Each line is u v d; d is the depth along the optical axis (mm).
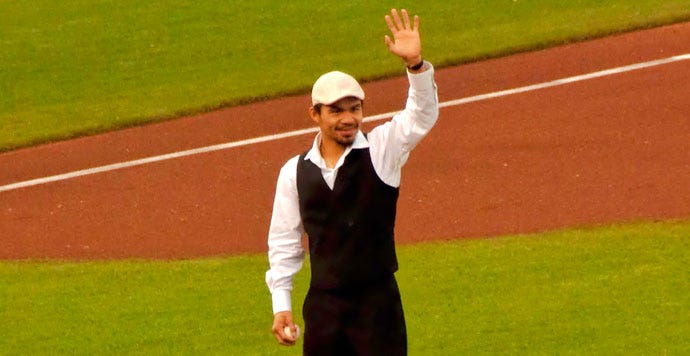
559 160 45562
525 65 57125
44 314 35375
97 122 58062
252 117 56062
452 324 31984
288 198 22578
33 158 54250
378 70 59750
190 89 61344
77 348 32594
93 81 64562
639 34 58688
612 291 32938
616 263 34875
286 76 61188
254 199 45875
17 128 58719
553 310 32156
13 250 43281
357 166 21938
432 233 40406
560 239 37500
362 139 22156
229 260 39250
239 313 34250
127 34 71125
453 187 44312
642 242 36281
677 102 49750
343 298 22578
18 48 70938
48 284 38250
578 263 35188
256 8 72688
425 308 33156
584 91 52625
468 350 30328
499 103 52750
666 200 40531
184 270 38469
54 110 60844
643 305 31844
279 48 65938
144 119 57719
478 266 35906
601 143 46656
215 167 49906
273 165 49375
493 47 59844
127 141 55031
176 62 65875
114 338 33062
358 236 22156
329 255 22375
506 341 30641
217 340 32406
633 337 30109
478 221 40969
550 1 66500
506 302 33031
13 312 35719
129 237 43438
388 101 55656
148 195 47688
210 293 36094
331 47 65000
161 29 71188
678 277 33344
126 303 35750
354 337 22719
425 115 21641
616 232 37594
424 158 47438
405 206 43094
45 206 47875
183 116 57594
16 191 50062
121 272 38875
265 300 35156
